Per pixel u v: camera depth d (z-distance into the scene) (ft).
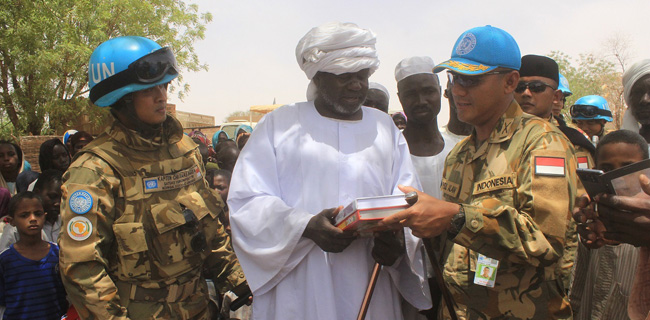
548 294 6.45
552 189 6.06
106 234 7.02
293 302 7.18
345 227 6.31
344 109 7.47
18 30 56.29
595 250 8.58
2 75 62.95
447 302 6.89
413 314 8.32
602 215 5.32
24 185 15.42
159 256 7.34
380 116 8.21
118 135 7.32
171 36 69.41
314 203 7.30
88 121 69.00
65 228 6.69
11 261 9.74
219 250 8.59
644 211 4.99
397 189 7.76
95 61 7.17
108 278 6.86
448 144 10.87
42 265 9.95
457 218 6.09
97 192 6.84
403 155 8.19
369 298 6.91
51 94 60.59
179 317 7.54
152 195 7.42
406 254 7.55
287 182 7.55
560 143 6.33
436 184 10.24
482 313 6.81
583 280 9.04
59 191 11.64
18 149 18.12
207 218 8.07
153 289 7.33
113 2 63.98
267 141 7.66
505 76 6.71
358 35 7.16
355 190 7.38
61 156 16.01
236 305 8.66
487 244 6.07
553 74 9.65
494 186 6.56
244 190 7.43
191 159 8.18
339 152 7.47
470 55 6.70
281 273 7.19
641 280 5.51
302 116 7.72
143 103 7.21
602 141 7.06
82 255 6.63
